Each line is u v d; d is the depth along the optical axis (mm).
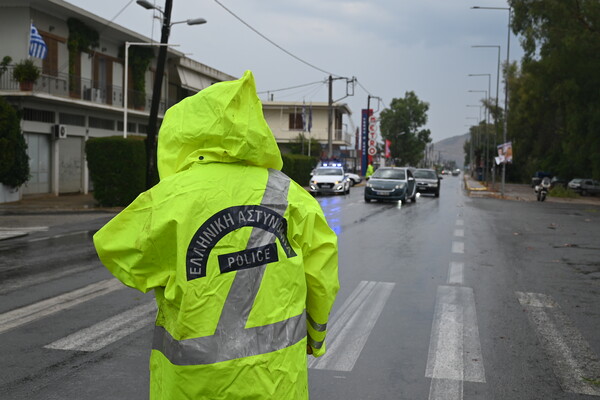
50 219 18344
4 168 23531
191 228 2029
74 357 5434
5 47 26422
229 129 2117
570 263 11117
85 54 30438
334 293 2367
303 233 2248
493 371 5199
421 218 20016
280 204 2172
